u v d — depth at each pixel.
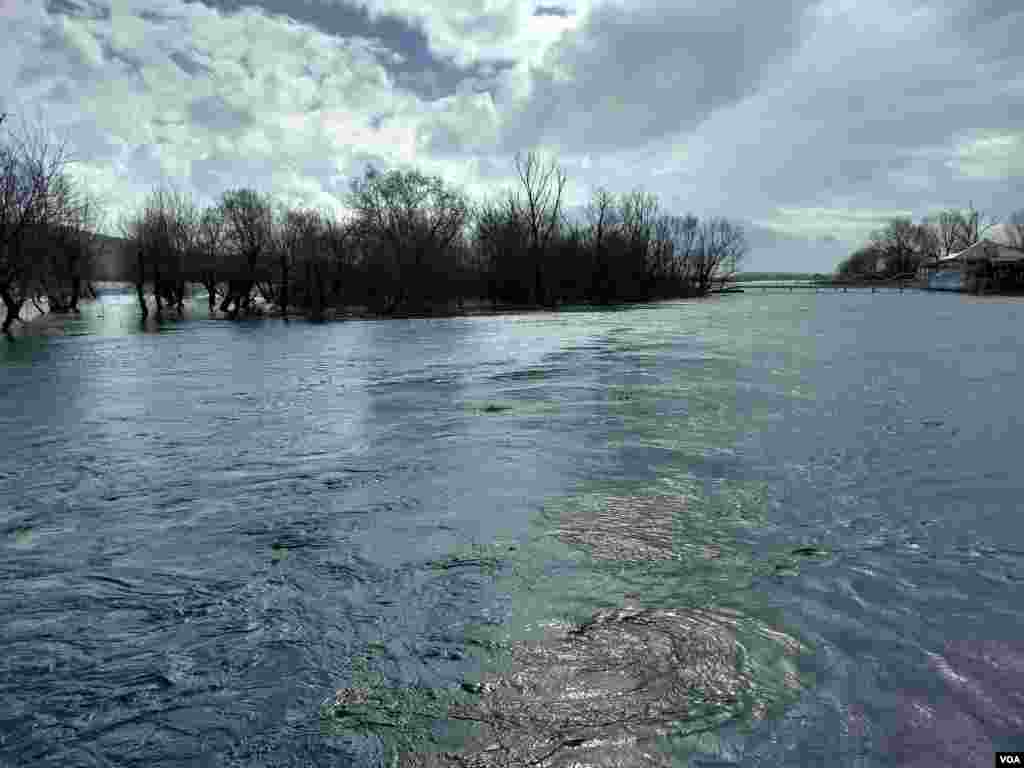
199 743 2.76
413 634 3.56
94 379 14.06
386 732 2.79
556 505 5.56
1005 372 12.83
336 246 43.91
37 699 3.10
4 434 8.82
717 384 11.71
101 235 47.22
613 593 3.97
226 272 44.69
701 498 5.69
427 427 8.72
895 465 6.58
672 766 2.53
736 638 3.43
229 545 4.90
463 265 48.44
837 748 2.59
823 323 28.27
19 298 31.52
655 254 65.00
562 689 3.04
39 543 5.03
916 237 112.31
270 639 3.56
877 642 3.36
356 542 4.88
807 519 5.15
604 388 11.45
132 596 4.13
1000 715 2.76
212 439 8.35
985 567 4.23
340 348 20.06
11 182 28.17
